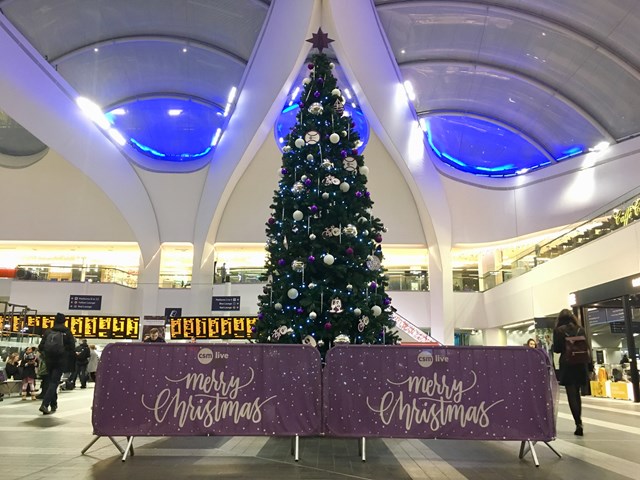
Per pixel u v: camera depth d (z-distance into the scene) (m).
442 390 4.96
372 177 26.17
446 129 26.78
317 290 6.81
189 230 27.81
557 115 23.08
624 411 10.29
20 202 26.98
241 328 20.48
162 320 20.81
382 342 7.37
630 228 13.53
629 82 19.11
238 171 24.77
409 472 4.44
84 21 20.50
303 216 7.43
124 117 27.45
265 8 19.27
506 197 25.12
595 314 16.16
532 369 5.01
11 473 4.16
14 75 18.72
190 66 24.00
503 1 17.92
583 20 17.55
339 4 17.28
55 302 24.92
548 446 5.29
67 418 7.95
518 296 21.44
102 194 26.73
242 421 4.86
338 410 4.89
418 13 19.16
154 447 5.52
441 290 25.38
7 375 13.33
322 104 8.21
